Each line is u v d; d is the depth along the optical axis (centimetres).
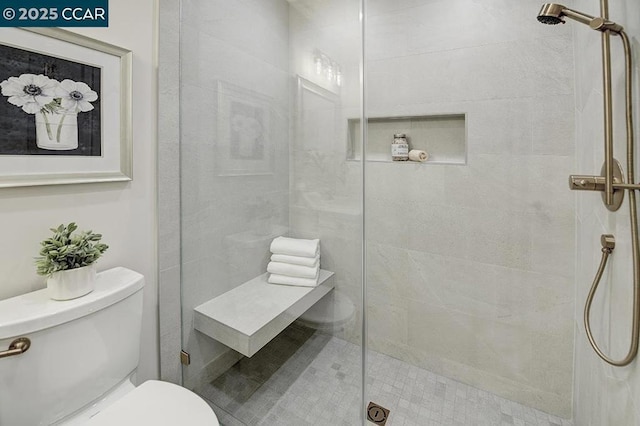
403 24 166
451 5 154
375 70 175
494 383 158
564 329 141
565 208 137
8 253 94
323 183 137
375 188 182
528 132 142
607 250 93
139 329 111
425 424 142
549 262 142
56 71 100
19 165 94
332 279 134
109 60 114
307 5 141
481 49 149
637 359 73
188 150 141
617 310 86
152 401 96
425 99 163
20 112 94
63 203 105
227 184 146
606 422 97
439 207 165
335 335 131
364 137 131
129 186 124
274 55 146
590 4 109
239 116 148
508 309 152
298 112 143
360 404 125
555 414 145
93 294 97
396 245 179
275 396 135
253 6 147
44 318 83
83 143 108
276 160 145
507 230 150
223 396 143
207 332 147
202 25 141
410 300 177
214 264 146
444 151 169
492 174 151
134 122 124
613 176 81
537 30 137
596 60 103
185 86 138
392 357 185
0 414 78
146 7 125
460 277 163
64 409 89
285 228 141
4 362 78
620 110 81
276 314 140
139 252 129
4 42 90
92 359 95
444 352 170
